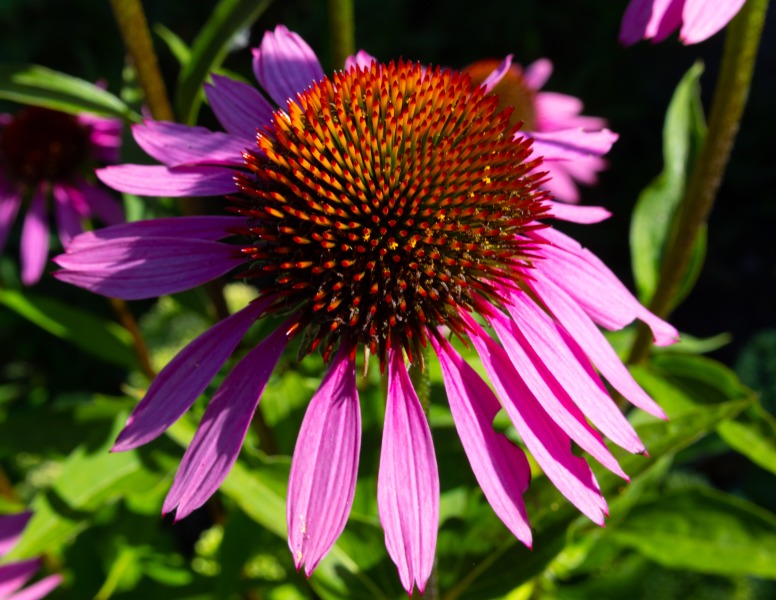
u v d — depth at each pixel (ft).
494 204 1.01
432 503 0.95
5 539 1.30
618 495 1.06
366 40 2.56
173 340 1.57
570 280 1.02
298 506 0.95
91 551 1.31
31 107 1.53
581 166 1.89
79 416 1.35
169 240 1.01
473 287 1.01
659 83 2.71
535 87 1.88
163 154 1.04
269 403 1.24
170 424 0.96
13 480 1.74
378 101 1.02
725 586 1.37
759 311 2.35
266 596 1.35
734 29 1.11
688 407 1.21
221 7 1.15
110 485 1.17
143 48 1.16
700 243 1.21
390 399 0.98
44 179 1.53
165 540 1.42
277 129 1.01
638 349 1.21
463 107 1.02
